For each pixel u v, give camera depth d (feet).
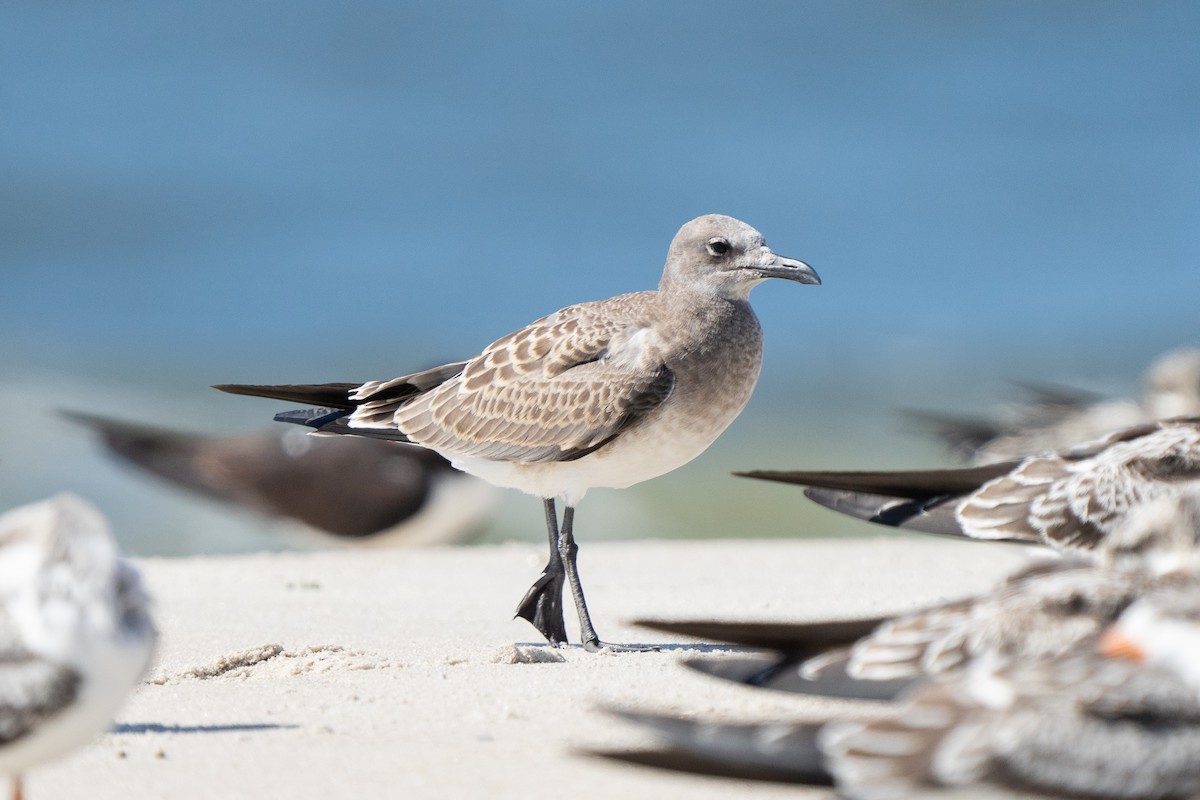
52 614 16.96
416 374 34.96
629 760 16.63
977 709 16.55
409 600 35.83
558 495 33.01
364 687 25.62
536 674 26.71
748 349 33.09
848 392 86.12
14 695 16.79
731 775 16.49
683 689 25.08
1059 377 88.53
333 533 51.06
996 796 16.31
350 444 51.19
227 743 21.89
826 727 16.66
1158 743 16.29
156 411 78.89
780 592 36.01
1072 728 16.29
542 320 34.50
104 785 20.04
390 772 20.49
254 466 51.08
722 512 63.67
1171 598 17.58
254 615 33.35
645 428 32.37
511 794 19.57
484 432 33.35
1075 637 18.20
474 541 57.77
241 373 90.79
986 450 55.88
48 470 65.87
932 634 18.98
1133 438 31.68
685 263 33.17
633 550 43.27
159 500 62.64
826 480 31.55
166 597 35.83
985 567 39.70
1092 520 30.48
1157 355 94.02
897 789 16.25
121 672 17.35
